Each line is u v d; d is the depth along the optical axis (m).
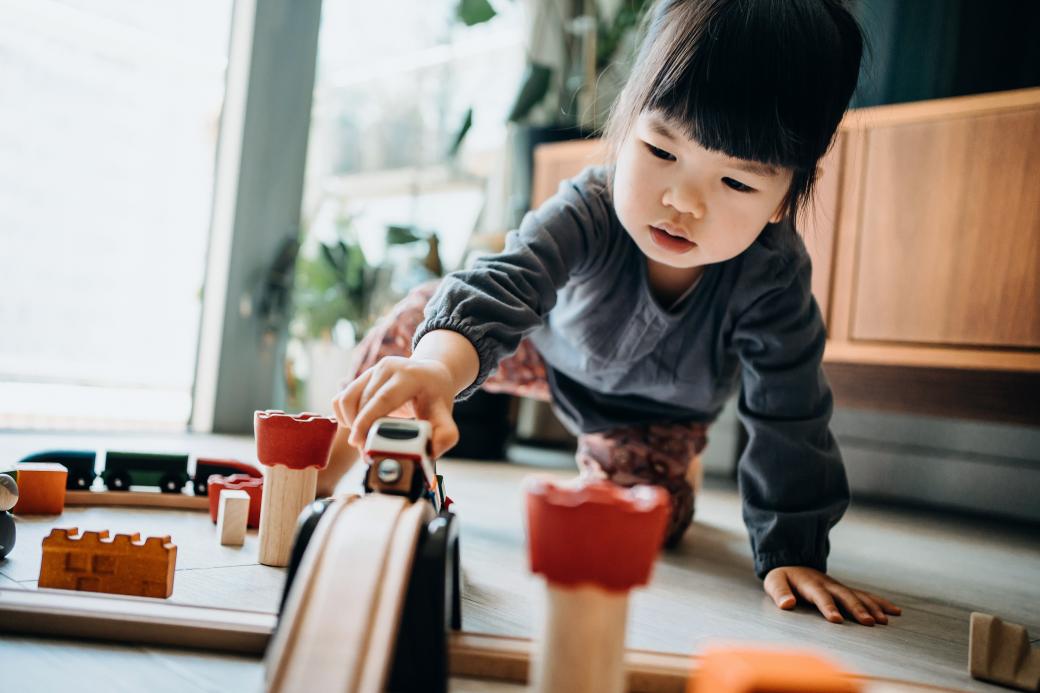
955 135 1.67
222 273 2.12
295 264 2.22
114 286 1.99
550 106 2.73
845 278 1.77
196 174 2.12
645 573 0.41
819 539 0.94
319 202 2.52
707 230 0.78
